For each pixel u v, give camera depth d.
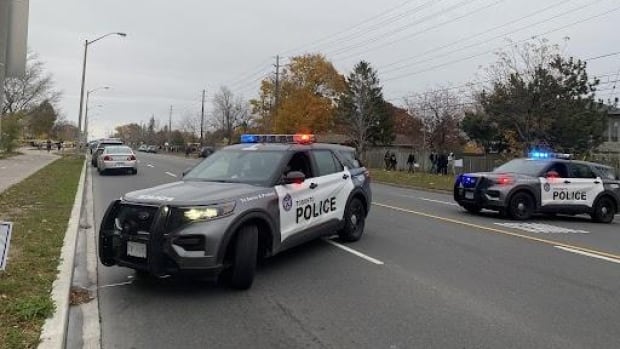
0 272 6.48
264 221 6.79
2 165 29.16
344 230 9.48
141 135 163.12
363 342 4.96
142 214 6.11
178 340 4.98
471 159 41.94
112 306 5.92
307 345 4.88
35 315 5.11
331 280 7.05
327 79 65.94
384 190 23.53
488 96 33.56
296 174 7.36
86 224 11.44
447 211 15.03
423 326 5.39
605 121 34.03
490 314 5.79
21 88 59.81
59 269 6.78
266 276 7.20
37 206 12.63
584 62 29.77
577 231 12.16
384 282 7.00
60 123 111.81
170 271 5.96
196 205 6.06
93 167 33.75
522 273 7.64
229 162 7.92
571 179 14.30
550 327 5.43
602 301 6.36
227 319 5.53
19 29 5.68
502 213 14.62
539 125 28.80
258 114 71.38
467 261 8.34
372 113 53.91
